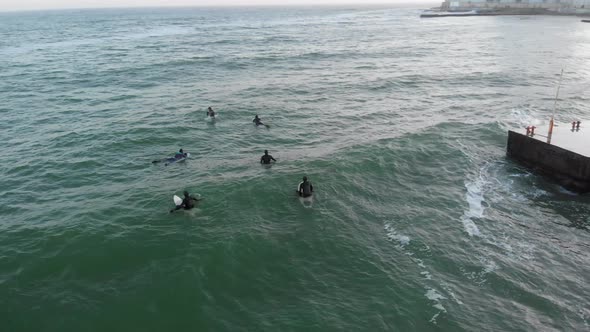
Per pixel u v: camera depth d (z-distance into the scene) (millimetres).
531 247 15789
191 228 16750
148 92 42812
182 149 25781
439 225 17156
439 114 33500
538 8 170125
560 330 11758
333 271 14242
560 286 13641
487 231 16797
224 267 14297
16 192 20578
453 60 62844
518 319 12094
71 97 41094
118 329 11664
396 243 15859
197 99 39219
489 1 198250
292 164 23234
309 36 108062
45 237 16172
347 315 12148
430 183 21078
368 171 22156
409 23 158375
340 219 17500
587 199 19516
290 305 12594
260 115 33562
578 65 55344
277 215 17812
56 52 79812
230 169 22828
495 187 20750
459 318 12055
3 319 11992
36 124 32094
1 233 16562
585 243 16188
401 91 42500
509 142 24031
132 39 105750
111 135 28812
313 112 34625
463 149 25531
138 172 22750
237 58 67000
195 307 12477
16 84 48031
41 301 12742
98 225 17016
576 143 21188
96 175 22484
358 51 75812
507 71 51969
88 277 13891
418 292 13125
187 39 103250
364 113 34219
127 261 14688
